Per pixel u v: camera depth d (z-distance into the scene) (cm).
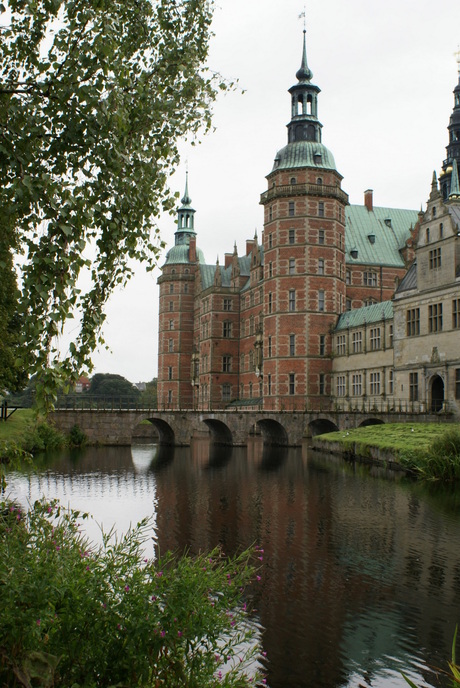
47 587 801
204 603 930
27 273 795
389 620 1445
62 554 934
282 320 7831
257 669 1208
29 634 772
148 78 1082
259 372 8344
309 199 7806
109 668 813
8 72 974
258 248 9519
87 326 884
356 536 2175
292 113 8200
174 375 11531
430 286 5734
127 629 831
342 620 1442
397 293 6231
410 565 1841
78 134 874
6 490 2998
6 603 774
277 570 1794
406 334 6084
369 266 9212
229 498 2948
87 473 3816
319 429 7231
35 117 874
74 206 820
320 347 7781
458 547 2034
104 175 881
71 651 802
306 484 3416
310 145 7981
